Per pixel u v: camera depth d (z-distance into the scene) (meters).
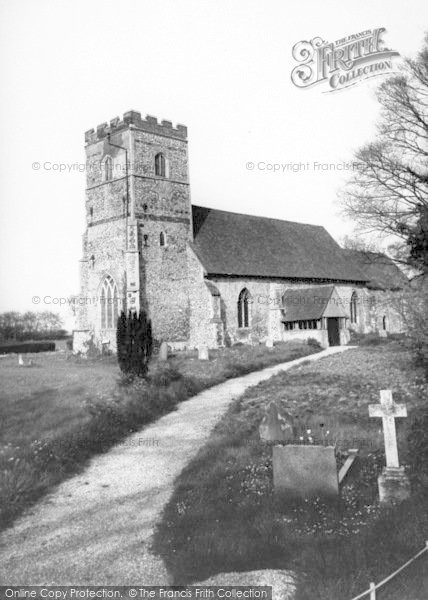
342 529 8.02
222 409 17.56
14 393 19.64
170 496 10.12
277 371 26.16
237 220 45.50
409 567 6.52
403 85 27.34
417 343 17.80
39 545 8.39
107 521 9.19
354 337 43.31
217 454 11.94
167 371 22.09
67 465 11.92
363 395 16.50
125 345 20.83
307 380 20.53
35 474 10.93
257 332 40.47
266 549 7.59
